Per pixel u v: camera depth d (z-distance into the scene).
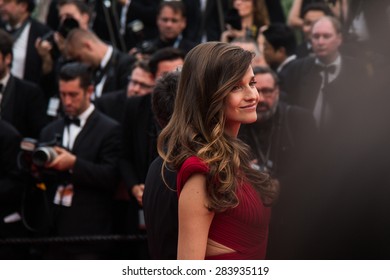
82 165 7.26
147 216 3.97
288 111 6.96
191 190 3.62
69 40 8.77
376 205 4.62
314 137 6.13
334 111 5.71
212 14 10.76
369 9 4.70
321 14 9.36
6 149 7.30
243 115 3.72
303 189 5.83
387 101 4.60
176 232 3.83
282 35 9.04
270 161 6.85
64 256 7.36
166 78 4.40
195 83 3.72
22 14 10.07
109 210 7.50
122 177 7.21
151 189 3.96
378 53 4.86
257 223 3.77
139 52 9.70
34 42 9.98
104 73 8.76
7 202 7.32
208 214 3.63
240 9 9.62
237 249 3.71
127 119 7.22
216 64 3.68
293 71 8.11
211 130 3.71
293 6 10.87
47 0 12.95
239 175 3.75
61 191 7.34
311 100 7.77
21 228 7.42
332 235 4.83
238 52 3.72
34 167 7.16
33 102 8.58
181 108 3.78
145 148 7.07
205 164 3.61
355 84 5.36
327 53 7.68
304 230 5.09
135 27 11.10
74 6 10.42
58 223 7.34
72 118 7.57
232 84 3.67
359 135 4.64
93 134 7.52
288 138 6.87
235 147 3.72
